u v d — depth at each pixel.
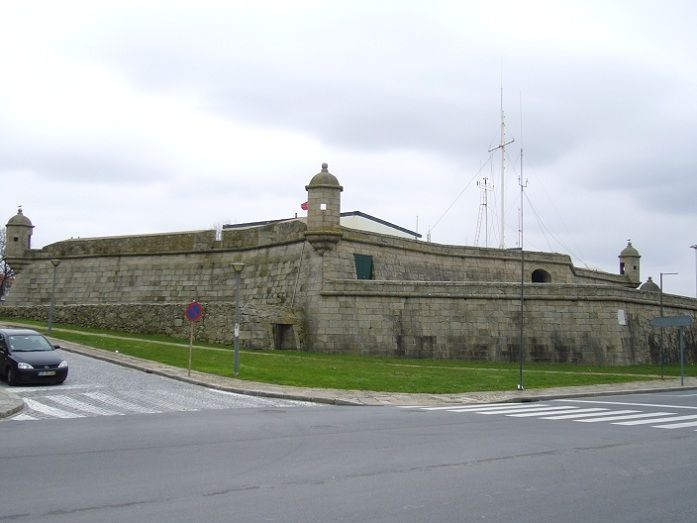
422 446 12.27
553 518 7.65
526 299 36.59
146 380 23.61
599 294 36.94
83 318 40.06
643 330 38.97
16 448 11.67
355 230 38.12
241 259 41.44
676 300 42.84
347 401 20.38
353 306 35.34
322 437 13.20
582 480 9.64
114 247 44.72
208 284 41.78
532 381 27.08
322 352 34.75
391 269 40.19
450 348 35.59
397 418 16.56
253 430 14.06
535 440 13.20
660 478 9.82
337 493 8.68
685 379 31.88
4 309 42.78
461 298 36.19
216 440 12.69
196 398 20.22
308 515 7.63
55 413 16.77
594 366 35.56
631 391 26.17
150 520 7.37
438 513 7.79
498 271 47.50
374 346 35.03
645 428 15.25
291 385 23.25
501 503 8.29
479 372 28.89
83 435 13.19
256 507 7.94
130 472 9.78
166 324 37.28
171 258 43.28
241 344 33.69
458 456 11.35
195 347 32.41
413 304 35.81
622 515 7.82
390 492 8.77
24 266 46.56
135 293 43.34
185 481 9.25
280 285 38.38
